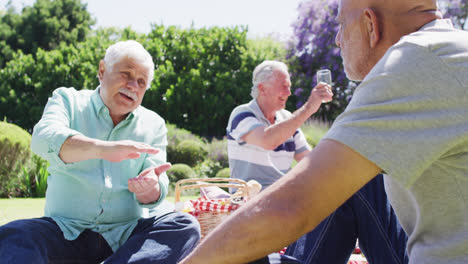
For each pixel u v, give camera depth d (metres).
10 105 12.33
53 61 12.72
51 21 20.55
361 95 0.92
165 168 1.99
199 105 12.25
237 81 12.75
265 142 2.95
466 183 0.88
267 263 1.02
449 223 0.92
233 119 3.22
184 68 12.77
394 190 1.15
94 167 2.00
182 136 9.80
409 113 0.87
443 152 0.86
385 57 0.94
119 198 2.04
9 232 1.67
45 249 1.71
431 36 0.93
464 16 12.16
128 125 2.17
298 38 14.08
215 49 13.15
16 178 6.96
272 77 3.19
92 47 13.36
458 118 0.85
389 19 1.09
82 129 2.08
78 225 1.92
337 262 1.58
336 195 0.87
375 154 0.86
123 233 2.02
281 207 0.86
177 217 1.96
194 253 0.91
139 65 2.10
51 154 1.81
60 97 2.08
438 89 0.86
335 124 0.94
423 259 0.96
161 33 13.41
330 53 13.38
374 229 1.54
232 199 2.46
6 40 19.83
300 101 13.17
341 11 1.21
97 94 2.14
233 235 0.87
